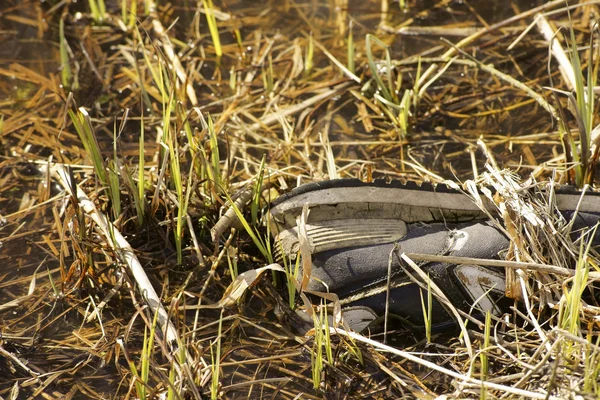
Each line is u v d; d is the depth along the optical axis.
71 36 3.80
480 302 2.28
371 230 2.32
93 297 2.42
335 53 3.66
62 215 2.70
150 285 2.33
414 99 3.20
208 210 2.63
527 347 2.18
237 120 3.20
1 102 3.34
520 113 3.26
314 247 2.29
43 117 3.25
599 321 2.18
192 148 2.62
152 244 2.61
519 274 2.22
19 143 3.09
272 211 2.36
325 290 2.30
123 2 3.87
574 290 2.04
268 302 2.41
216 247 2.48
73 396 2.09
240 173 2.90
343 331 2.16
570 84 3.25
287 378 2.10
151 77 3.48
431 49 3.62
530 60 3.58
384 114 3.27
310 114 3.27
